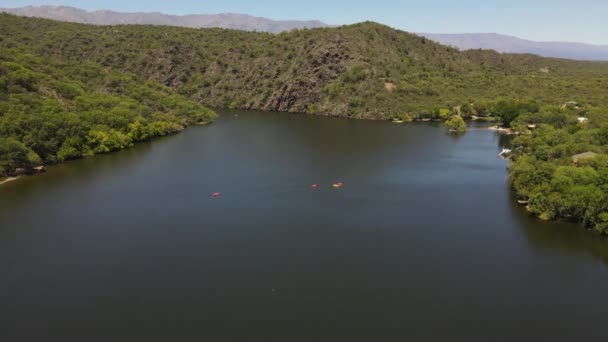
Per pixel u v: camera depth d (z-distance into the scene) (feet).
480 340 209.97
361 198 399.85
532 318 225.97
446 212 364.79
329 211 366.84
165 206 378.53
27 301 240.94
